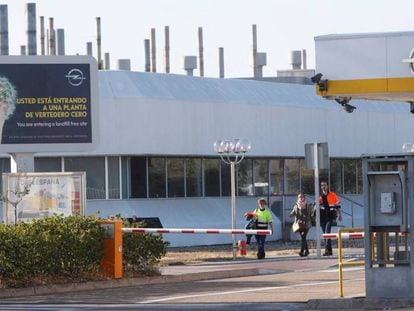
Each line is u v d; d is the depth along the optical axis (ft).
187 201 348.38
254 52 558.56
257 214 259.60
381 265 136.87
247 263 234.99
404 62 167.02
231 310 137.18
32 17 457.27
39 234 173.37
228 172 363.97
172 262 240.73
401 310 130.62
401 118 427.33
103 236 182.29
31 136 223.10
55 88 224.12
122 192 332.39
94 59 225.35
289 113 380.17
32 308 144.25
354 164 412.98
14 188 203.82
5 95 221.87
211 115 353.51
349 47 169.58
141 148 333.83
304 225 257.96
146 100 335.06
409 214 134.62
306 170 393.29
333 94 170.60
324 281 181.68
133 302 151.02
